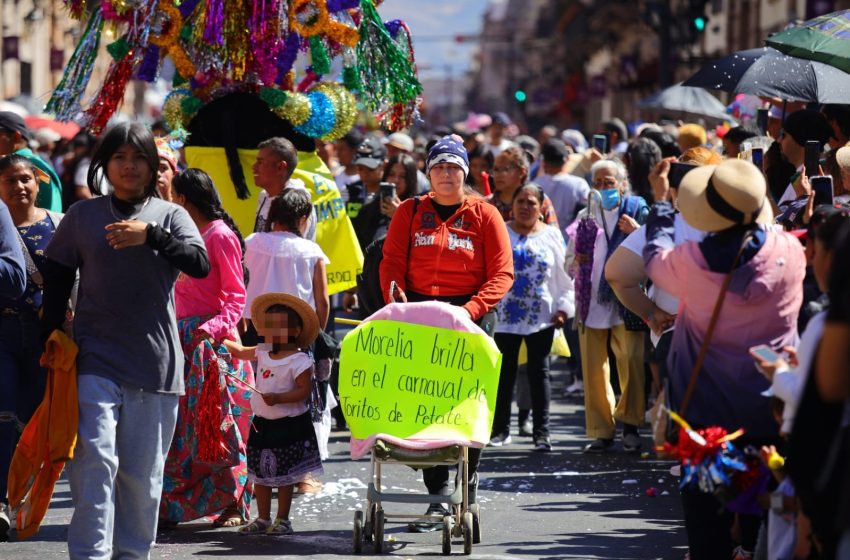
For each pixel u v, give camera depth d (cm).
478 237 1761
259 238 1930
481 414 1645
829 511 1026
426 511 1903
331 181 2372
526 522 1884
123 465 1466
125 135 1461
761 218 1357
